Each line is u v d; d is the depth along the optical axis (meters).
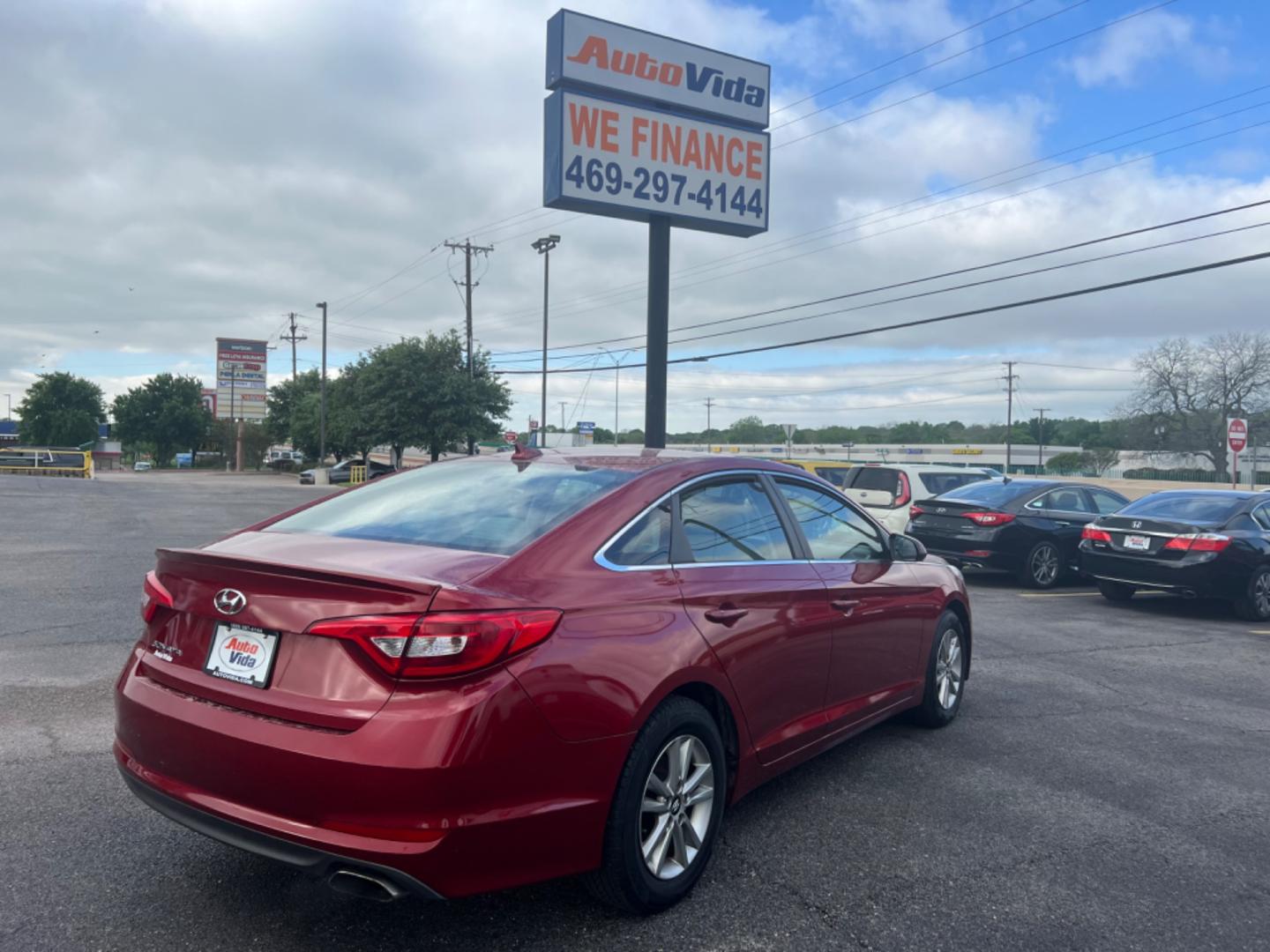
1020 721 6.05
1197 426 56.75
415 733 2.74
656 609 3.45
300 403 75.50
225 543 3.68
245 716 2.96
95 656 7.05
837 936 3.28
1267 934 3.39
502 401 50.03
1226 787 4.93
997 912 3.49
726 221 24.30
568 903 3.47
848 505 5.11
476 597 2.92
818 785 4.79
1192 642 9.30
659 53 23.45
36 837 3.86
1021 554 12.88
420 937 3.19
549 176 22.80
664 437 24.02
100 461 101.62
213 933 3.16
